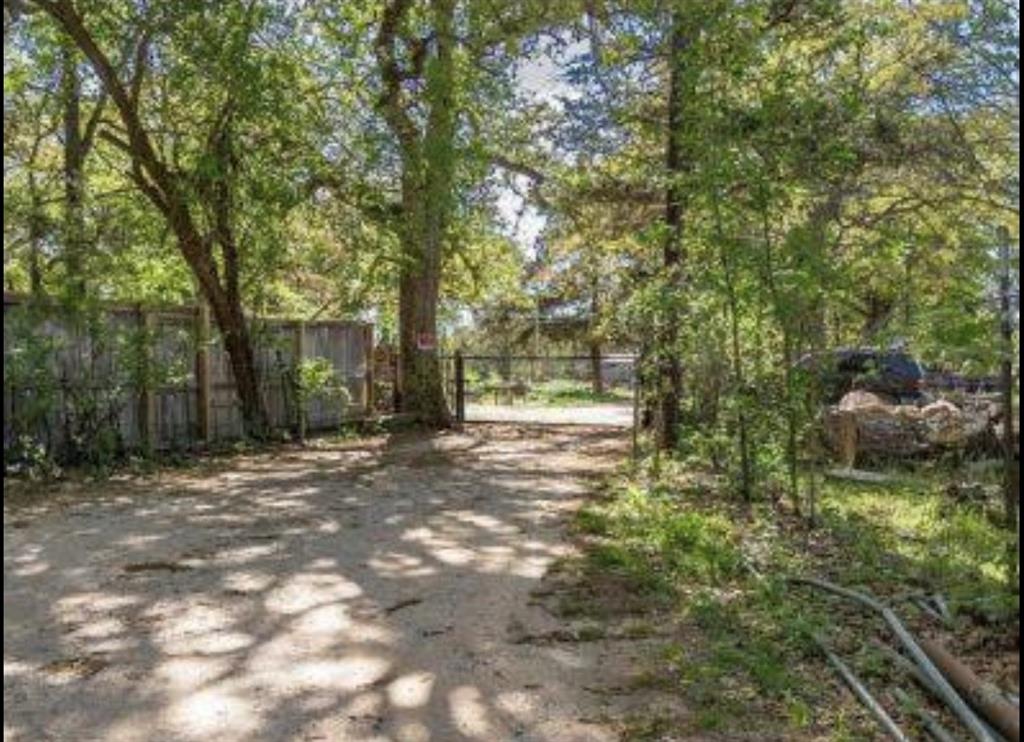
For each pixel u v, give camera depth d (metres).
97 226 13.95
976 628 5.37
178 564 6.98
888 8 13.09
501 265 22.80
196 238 14.36
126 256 14.78
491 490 10.48
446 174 15.59
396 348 19.03
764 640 5.22
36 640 5.27
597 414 22.11
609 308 16.08
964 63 13.54
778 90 8.83
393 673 4.78
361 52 15.19
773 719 4.25
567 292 26.86
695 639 5.32
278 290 19.73
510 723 4.20
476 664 4.91
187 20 12.92
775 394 9.29
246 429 14.88
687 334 10.26
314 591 6.25
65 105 15.25
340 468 12.37
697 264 9.79
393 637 5.32
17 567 6.90
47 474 11.19
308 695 4.50
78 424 11.98
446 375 19.92
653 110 14.78
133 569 6.84
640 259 15.24
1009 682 4.46
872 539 7.79
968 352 6.59
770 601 5.91
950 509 9.12
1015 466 7.11
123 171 15.77
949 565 6.97
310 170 15.02
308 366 15.85
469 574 6.70
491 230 19.44
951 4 13.16
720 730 4.13
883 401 11.81
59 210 14.01
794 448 8.97
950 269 8.59
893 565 6.97
